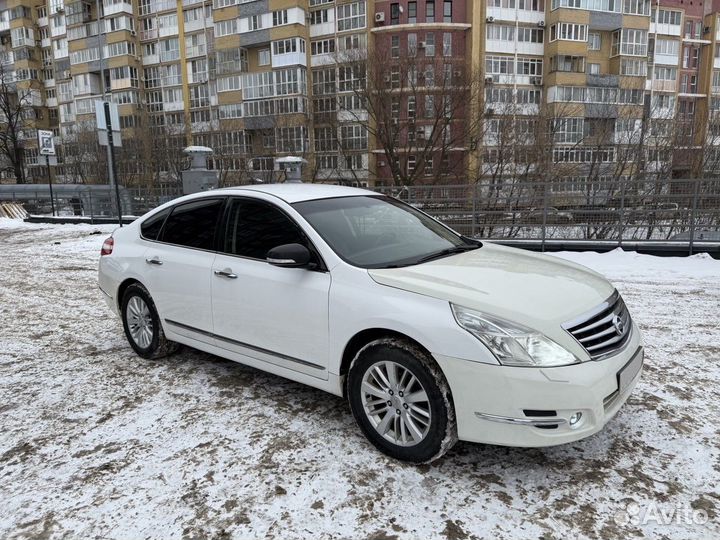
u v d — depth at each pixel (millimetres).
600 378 2463
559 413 2393
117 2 48938
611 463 2756
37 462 2920
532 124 25156
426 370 2602
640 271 8117
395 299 2752
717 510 2357
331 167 35156
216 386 3904
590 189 10211
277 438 3098
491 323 2480
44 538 2281
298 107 38219
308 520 2350
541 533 2229
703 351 4418
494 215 11039
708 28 48312
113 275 4629
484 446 2969
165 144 37969
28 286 8266
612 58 41688
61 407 3631
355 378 2926
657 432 3061
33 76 59344
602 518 2320
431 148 25672
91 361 4562
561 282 2965
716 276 7605
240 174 34062
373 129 28578
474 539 2199
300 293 3164
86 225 19203
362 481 2637
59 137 56688
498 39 39312
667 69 44750
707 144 22688
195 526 2334
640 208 9891
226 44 42500
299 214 3404
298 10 39188
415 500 2477
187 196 4238
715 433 3029
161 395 3771
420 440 2689
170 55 48969
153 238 4379
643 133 23969
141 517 2408
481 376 2443
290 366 3324
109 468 2830
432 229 3975
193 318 3936
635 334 2977
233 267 3594
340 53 29922
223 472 2758
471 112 25125
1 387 4027
